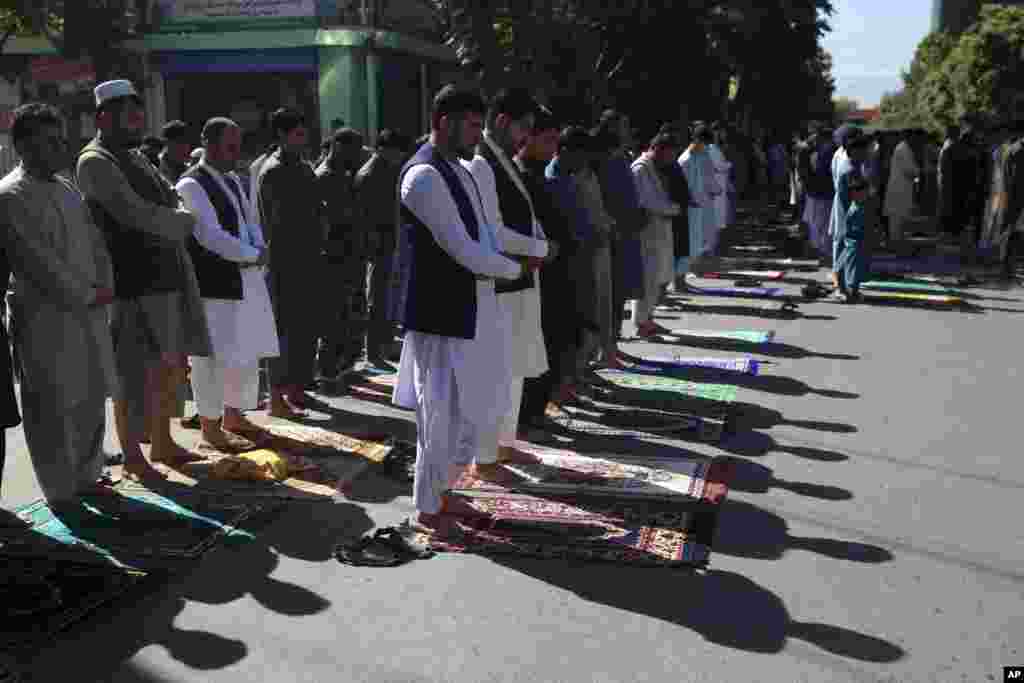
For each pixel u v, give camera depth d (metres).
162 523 4.66
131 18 18.22
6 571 4.13
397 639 3.63
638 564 4.20
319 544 4.48
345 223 7.56
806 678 3.32
